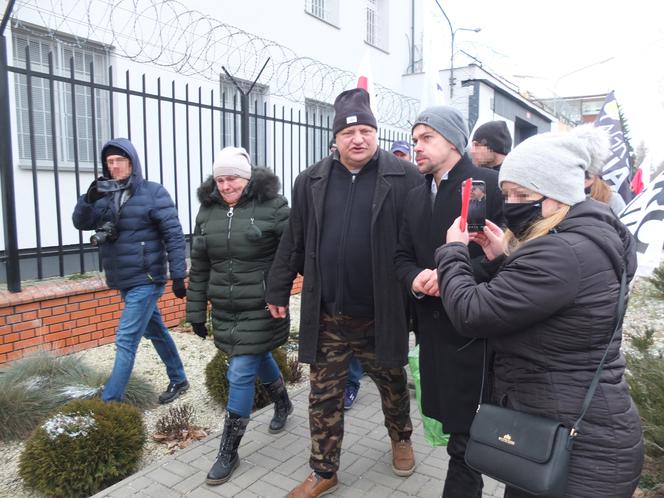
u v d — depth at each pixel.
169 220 3.75
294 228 2.94
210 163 8.60
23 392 3.62
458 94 14.65
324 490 2.84
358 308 2.74
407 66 15.42
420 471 3.10
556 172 1.65
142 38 7.58
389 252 2.68
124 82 7.44
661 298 7.73
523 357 1.68
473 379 2.23
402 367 2.90
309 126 7.98
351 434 3.57
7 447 3.41
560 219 1.66
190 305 3.37
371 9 14.12
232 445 3.07
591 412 1.58
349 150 2.67
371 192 2.74
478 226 2.06
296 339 5.66
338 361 2.81
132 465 3.15
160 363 4.91
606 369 1.61
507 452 1.62
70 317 4.80
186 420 3.71
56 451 2.92
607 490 1.57
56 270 6.09
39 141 6.68
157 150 7.85
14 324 4.44
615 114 6.10
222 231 3.13
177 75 8.12
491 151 3.75
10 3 4.32
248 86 9.62
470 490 2.26
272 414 3.89
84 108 7.12
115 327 5.16
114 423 3.14
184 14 8.08
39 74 4.68
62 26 6.71
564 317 1.59
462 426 2.24
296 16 10.85
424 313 2.37
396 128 13.20
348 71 12.55
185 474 3.08
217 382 4.07
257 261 3.12
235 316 3.16
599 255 1.58
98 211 3.73
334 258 2.74
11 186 4.46
